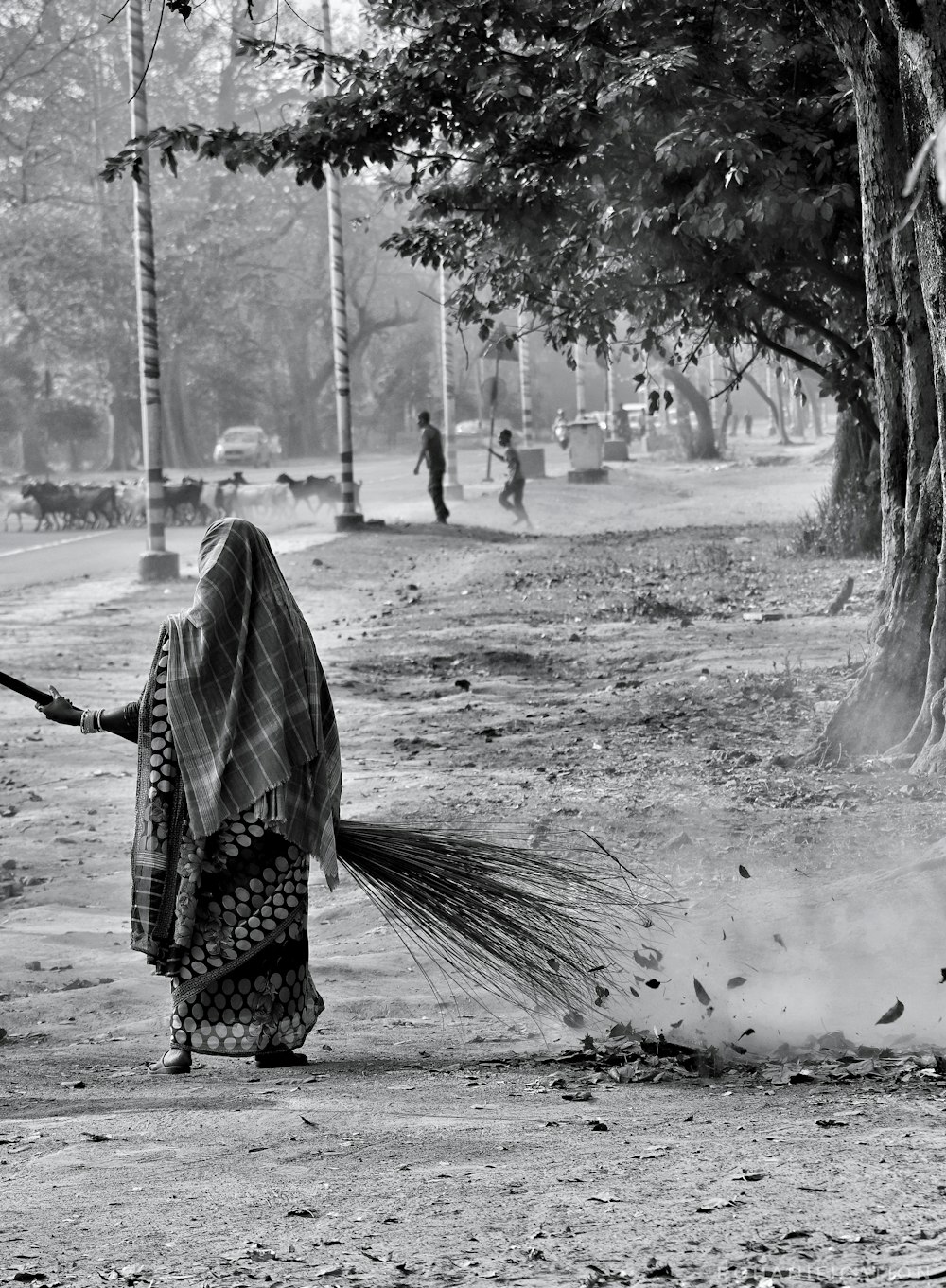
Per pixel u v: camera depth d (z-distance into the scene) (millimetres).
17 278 78062
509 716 16500
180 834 6004
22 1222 3787
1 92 70438
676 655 20125
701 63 17281
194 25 71188
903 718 12891
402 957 8344
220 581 5973
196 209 82312
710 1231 3312
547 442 106125
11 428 90062
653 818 11273
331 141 18969
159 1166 4332
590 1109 4922
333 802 6109
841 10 12406
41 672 20656
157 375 32031
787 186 16531
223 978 6090
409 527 39344
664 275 20484
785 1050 5785
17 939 9102
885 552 13289
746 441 92125
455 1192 3807
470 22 17953
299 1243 3438
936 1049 5688
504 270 20922
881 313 12984
